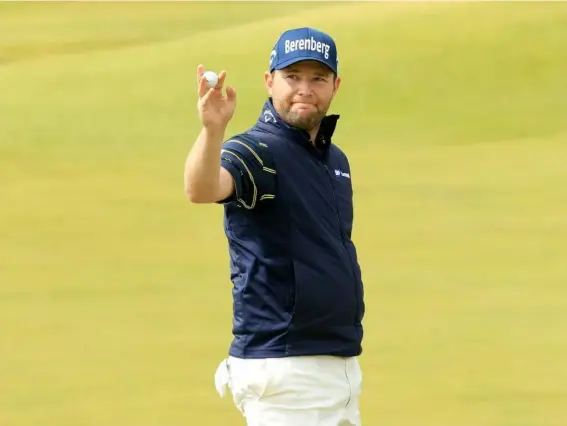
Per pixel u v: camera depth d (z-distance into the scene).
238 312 12.65
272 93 12.84
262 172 12.19
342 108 68.25
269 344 12.45
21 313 30.61
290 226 12.38
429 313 30.47
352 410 13.11
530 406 22.78
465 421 21.83
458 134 62.78
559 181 49.44
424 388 23.92
